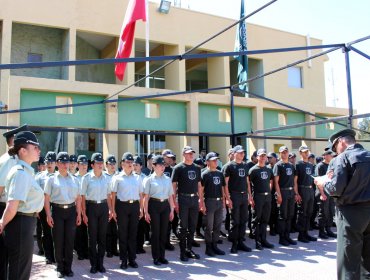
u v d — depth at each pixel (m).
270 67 19.17
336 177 3.72
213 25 17.88
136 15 8.01
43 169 7.78
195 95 13.59
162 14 16.72
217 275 5.77
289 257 6.88
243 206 7.46
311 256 6.94
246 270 6.04
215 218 7.18
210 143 18.14
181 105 13.60
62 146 15.88
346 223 3.71
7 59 13.68
